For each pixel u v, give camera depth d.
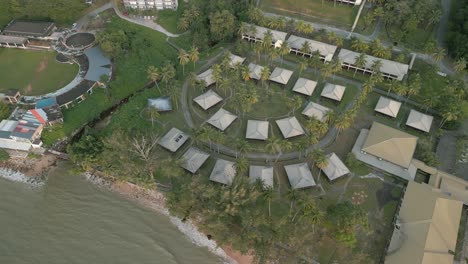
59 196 109.12
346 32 152.75
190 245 99.56
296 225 94.06
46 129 120.94
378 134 114.56
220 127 118.00
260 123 118.19
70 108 127.75
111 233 101.69
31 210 106.25
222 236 90.81
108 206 106.88
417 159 112.25
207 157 110.00
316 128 111.56
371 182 107.94
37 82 136.38
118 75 137.38
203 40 147.00
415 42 148.00
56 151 117.62
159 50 147.25
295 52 145.25
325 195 104.69
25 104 128.25
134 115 125.19
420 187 102.25
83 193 109.75
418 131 120.62
